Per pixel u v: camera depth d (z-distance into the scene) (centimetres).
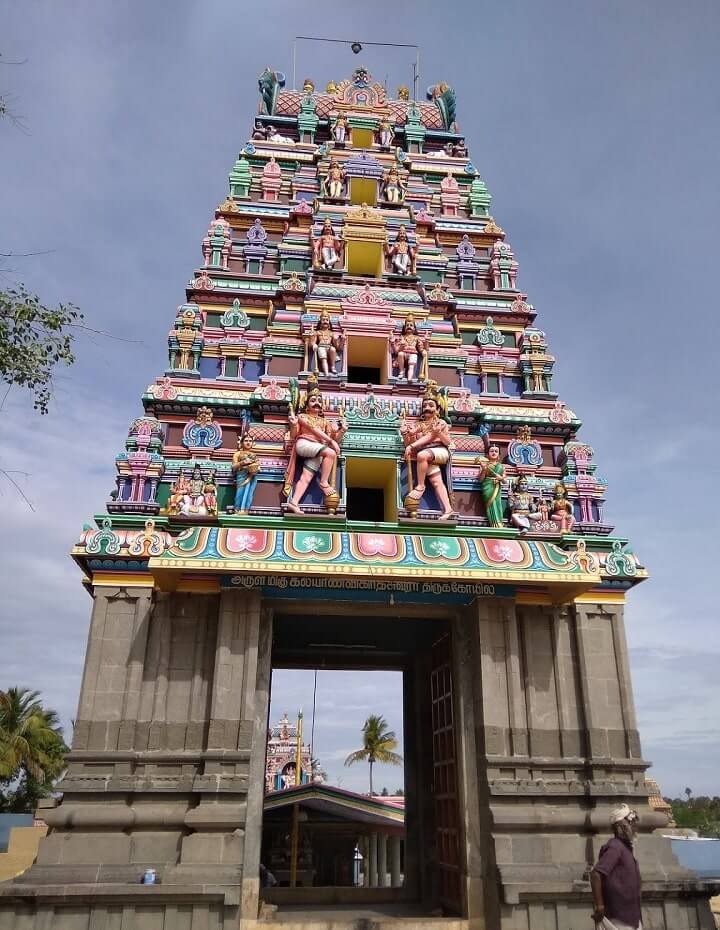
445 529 1631
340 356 1923
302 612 1574
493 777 1429
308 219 2284
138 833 1319
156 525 1569
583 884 1302
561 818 1404
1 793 4753
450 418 1880
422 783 1870
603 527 1788
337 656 2134
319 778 5753
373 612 1592
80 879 1245
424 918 1411
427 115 2825
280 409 1827
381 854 3384
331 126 2592
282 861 3425
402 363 1942
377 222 2211
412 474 1727
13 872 1739
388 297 2053
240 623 1459
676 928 1312
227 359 1945
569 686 1545
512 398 2003
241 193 2366
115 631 1448
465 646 1583
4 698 4959
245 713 1389
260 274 2156
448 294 2153
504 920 1295
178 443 1809
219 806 1307
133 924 1202
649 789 1548
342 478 1697
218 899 1226
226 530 1455
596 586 1622
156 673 1436
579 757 1488
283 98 2742
